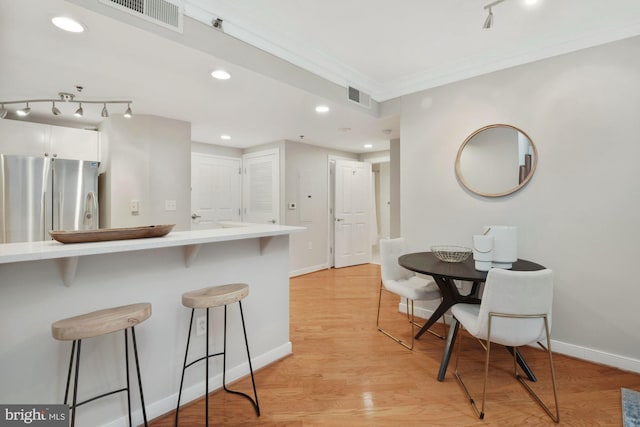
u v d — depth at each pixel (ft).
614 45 6.92
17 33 5.55
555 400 5.29
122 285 4.97
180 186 11.71
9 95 8.71
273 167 15.97
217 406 5.71
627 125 6.80
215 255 6.28
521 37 7.72
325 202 17.72
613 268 7.01
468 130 9.02
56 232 4.17
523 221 8.14
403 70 9.60
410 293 7.98
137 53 6.35
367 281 15.02
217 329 6.30
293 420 5.33
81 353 4.58
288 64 8.13
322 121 11.70
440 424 5.23
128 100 9.27
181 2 5.99
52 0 4.64
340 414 5.48
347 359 7.46
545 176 7.80
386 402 5.82
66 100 8.29
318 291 13.33
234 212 17.34
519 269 6.75
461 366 7.12
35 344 4.18
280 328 7.57
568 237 7.53
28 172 9.49
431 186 9.79
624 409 5.55
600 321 7.18
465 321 6.09
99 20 5.15
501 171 8.45
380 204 26.68
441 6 6.48
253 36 7.20
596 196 7.17
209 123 12.10
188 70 7.19
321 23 7.11
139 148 10.81
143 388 5.24
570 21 7.00
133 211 10.79
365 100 10.60
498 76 8.48
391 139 15.16
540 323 5.42
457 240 9.29
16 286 4.04
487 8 6.46
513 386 6.31
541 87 7.83
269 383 6.46
